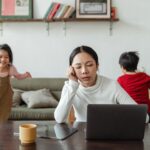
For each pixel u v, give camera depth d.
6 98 2.31
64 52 4.48
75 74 1.81
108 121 1.41
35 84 4.17
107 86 1.87
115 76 4.47
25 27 4.44
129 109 1.40
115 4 4.37
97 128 1.42
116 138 1.43
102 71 4.47
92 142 1.41
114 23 4.41
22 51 4.48
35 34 4.45
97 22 4.41
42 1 4.39
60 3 4.37
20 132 1.41
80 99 1.85
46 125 1.74
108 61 4.46
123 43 4.44
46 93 3.97
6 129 1.65
